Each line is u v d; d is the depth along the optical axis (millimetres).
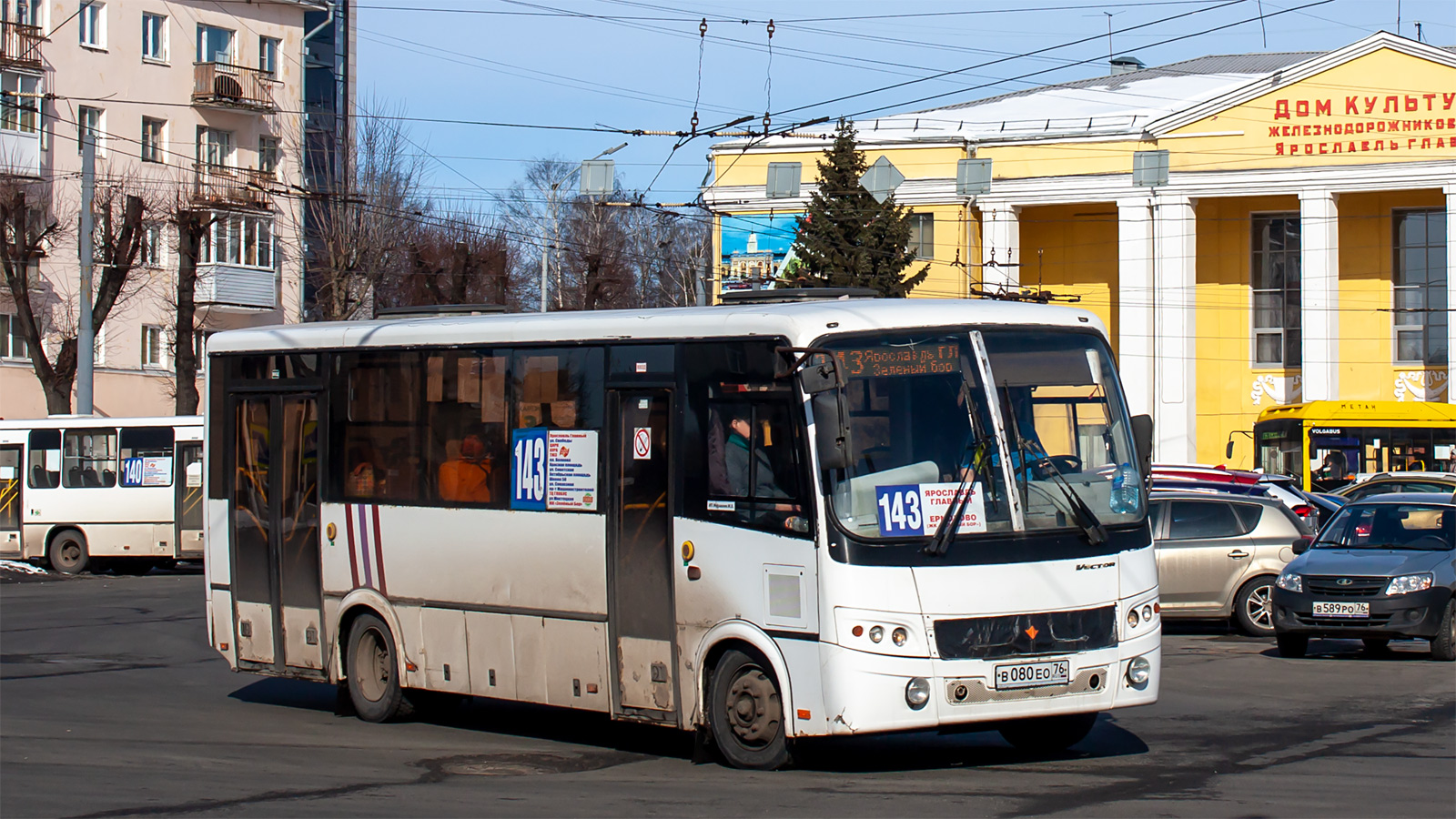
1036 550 9102
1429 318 49219
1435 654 15703
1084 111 53312
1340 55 46688
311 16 65500
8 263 39719
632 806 8445
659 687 9867
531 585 10680
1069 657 9078
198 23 49156
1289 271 50719
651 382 10031
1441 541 16422
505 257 56531
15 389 44531
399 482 11711
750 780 9250
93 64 46188
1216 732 11070
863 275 43031
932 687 8789
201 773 9711
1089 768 9555
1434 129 45844
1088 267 51219
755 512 9312
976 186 37438
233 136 50094
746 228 50500
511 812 8328
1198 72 58875
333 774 9648
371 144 49781
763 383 9352
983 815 8023
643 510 10008
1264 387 50781
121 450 31109
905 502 8945
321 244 50938
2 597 25062
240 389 13086
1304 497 24719
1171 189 48500
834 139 44125
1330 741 10570
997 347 9414
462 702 13125
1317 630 15781
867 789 8875
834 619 8805
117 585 28094
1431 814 7949
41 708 12828
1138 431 9711
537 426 10727
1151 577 9539
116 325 46344
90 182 33312
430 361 11539
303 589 12469
